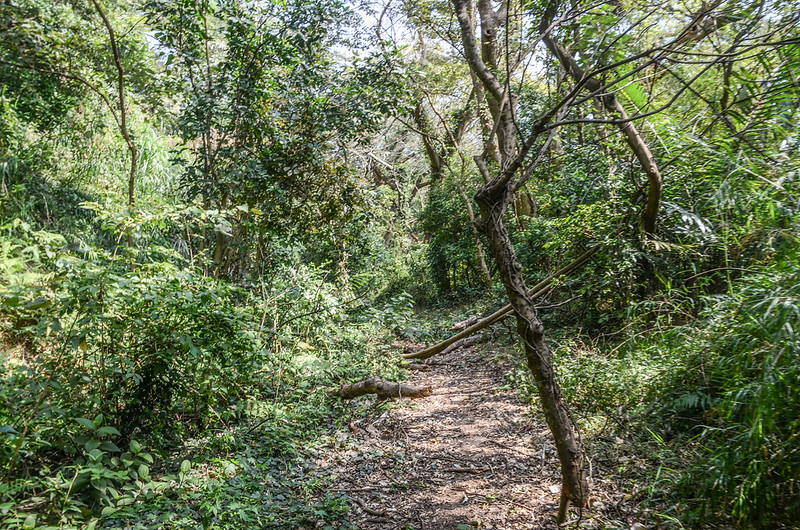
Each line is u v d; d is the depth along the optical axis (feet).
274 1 29.43
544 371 11.60
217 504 11.73
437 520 13.53
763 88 19.56
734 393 12.17
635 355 19.61
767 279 12.98
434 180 61.05
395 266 61.77
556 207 34.58
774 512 10.73
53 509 11.45
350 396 23.40
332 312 27.27
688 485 12.37
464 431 20.22
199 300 16.10
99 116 38.70
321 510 13.53
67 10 31.45
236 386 18.16
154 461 15.52
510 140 12.46
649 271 24.73
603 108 21.61
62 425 14.30
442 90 52.60
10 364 14.42
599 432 17.06
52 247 14.98
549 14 18.07
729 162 18.01
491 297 42.04
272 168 31.27
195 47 29.53
